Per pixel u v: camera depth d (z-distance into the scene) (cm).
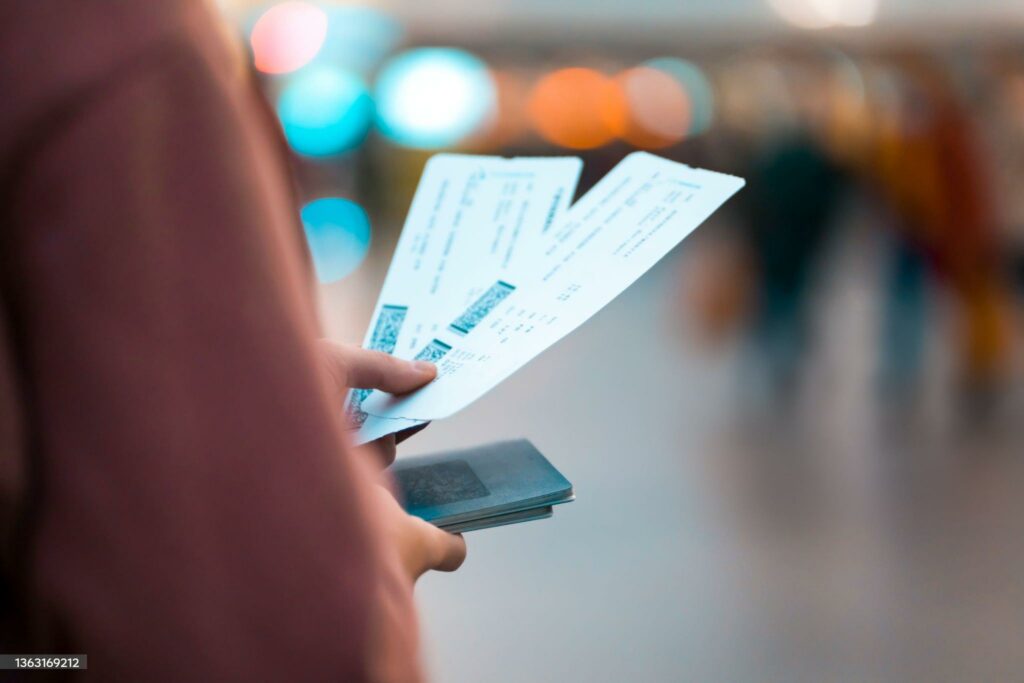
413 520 61
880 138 564
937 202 552
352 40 1127
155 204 34
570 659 262
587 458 436
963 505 373
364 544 38
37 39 33
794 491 388
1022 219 693
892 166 561
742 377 582
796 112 584
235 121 37
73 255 34
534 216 91
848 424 487
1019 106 822
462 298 86
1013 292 683
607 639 272
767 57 1164
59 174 33
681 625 280
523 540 339
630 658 263
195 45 36
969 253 552
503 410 520
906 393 544
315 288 57
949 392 545
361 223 1089
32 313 34
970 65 1139
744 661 261
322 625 37
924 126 556
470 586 304
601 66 1437
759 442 457
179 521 34
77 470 34
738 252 666
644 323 747
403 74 1255
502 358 73
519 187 95
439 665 259
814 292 579
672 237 76
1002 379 555
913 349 570
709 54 1430
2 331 35
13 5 33
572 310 75
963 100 578
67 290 34
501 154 1398
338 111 1111
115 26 34
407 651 41
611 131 1438
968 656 263
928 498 381
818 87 603
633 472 414
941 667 258
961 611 288
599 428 484
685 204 79
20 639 37
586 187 1449
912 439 461
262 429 36
